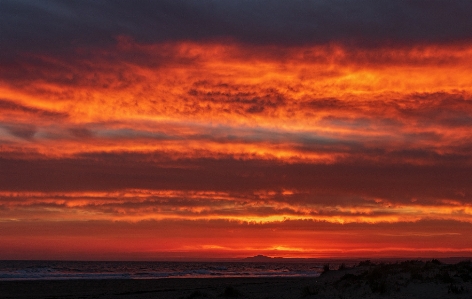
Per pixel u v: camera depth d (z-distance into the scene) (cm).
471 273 1620
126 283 3581
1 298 2562
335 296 1645
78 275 5441
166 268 9888
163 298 2253
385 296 1490
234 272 7100
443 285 1494
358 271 2223
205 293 2194
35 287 3200
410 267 1916
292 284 2466
